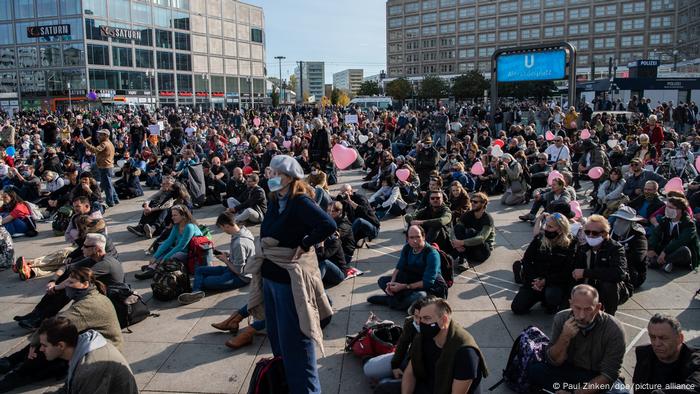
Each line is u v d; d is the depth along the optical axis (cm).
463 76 8556
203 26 8394
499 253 872
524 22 11400
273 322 401
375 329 523
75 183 1242
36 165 1695
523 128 1886
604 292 572
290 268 379
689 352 394
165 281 688
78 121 2570
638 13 10462
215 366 523
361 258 868
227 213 727
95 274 596
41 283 782
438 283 625
